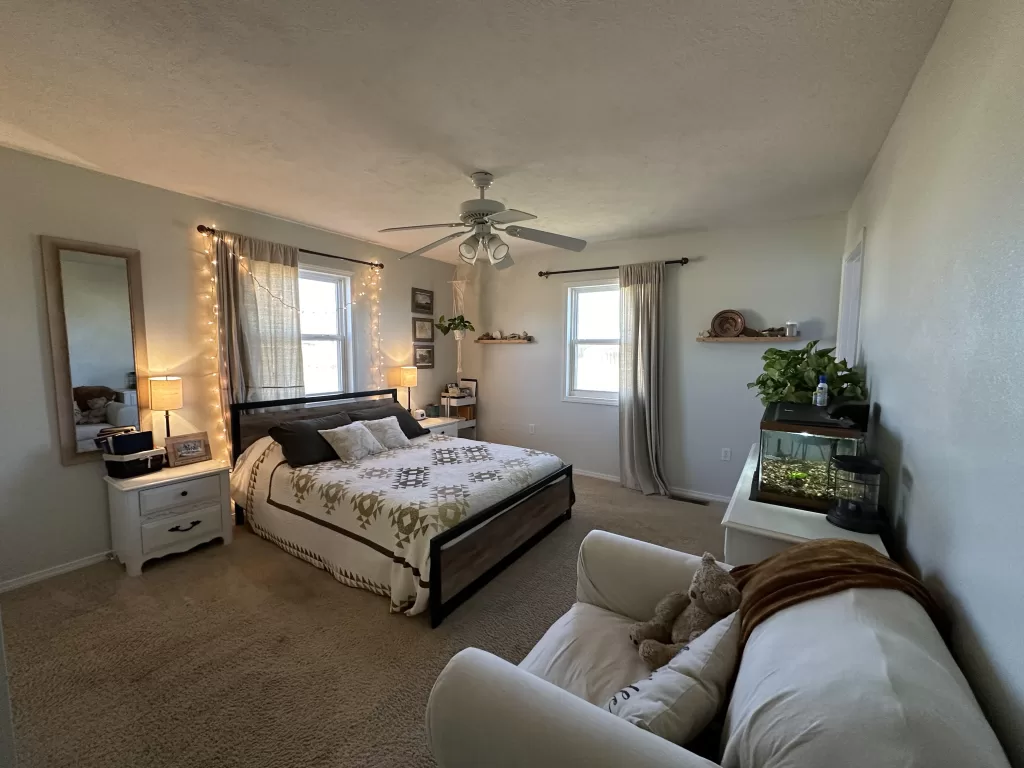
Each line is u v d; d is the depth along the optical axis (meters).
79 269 2.77
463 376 5.76
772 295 3.88
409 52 1.63
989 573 0.94
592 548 1.80
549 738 0.87
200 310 3.35
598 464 4.96
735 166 2.64
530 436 5.39
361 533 2.56
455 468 3.19
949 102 1.33
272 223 3.76
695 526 3.61
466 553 2.49
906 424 1.66
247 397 3.57
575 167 2.66
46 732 1.62
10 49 1.62
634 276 4.41
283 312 3.78
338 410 4.11
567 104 1.98
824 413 2.21
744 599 1.24
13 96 1.94
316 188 3.06
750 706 0.82
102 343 2.88
